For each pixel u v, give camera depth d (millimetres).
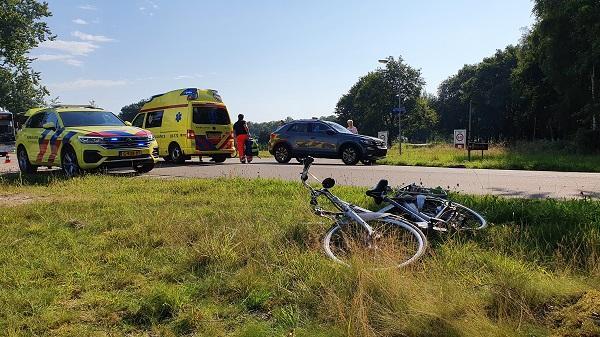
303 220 6008
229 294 4043
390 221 4926
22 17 46844
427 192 6023
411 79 85438
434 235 5312
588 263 4227
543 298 3469
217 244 5004
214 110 17922
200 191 9359
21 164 14711
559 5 32000
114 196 8805
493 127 78688
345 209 5086
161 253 5113
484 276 4016
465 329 3051
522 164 16734
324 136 17812
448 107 94062
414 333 3107
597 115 32531
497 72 76250
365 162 18078
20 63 47750
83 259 4969
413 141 117688
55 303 3896
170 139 17875
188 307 3768
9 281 4316
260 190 9094
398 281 3654
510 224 5863
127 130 12891
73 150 12422
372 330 3121
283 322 3484
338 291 3730
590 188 9914
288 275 4262
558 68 35594
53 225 6461
